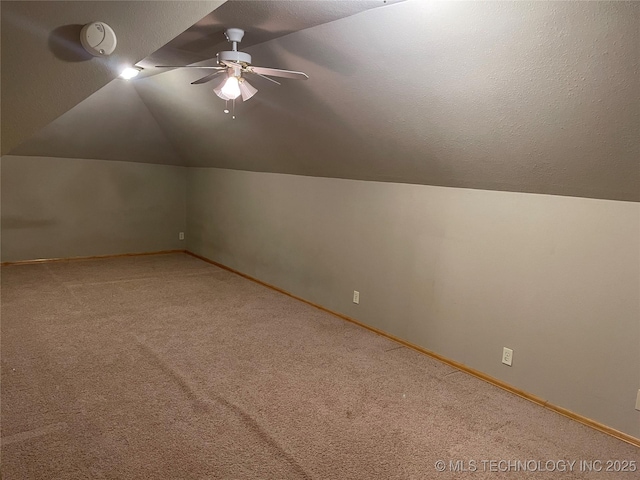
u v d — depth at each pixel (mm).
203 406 2605
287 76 2521
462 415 2617
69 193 5836
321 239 4375
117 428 2350
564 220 2572
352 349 3506
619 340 2400
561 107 2016
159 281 5242
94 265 5801
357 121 3078
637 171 2100
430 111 2557
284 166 4582
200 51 3041
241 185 5496
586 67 1780
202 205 6402
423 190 3359
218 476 2029
